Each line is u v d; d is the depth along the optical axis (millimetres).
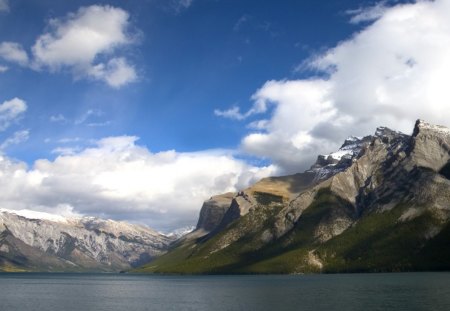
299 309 161125
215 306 183375
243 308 172125
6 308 190625
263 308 169375
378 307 156875
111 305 198375
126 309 182125
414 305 158750
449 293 194625
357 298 189000
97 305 199375
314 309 159250
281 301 191250
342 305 167500
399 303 165500
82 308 188625
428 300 171375
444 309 146125
